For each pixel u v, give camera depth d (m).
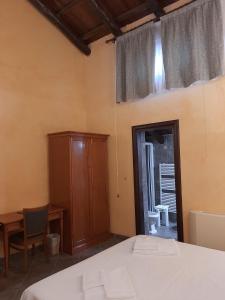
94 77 4.98
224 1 3.42
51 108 4.45
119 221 4.53
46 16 4.44
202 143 3.61
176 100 3.87
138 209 4.27
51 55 4.52
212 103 3.53
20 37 4.07
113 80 4.69
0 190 3.69
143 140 4.47
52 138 4.23
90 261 2.21
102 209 4.48
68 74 4.80
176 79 3.75
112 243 4.31
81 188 4.12
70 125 4.76
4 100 3.82
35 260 3.65
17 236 3.45
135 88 4.26
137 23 4.36
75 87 4.91
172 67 3.79
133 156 4.36
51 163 4.25
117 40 4.50
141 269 2.03
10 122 3.87
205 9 3.51
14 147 3.89
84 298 1.64
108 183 4.66
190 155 3.71
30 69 4.18
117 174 4.58
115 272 1.94
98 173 4.45
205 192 3.57
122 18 4.40
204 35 3.51
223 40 3.38
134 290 1.72
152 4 3.88
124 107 4.51
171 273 1.96
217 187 3.47
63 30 4.66
